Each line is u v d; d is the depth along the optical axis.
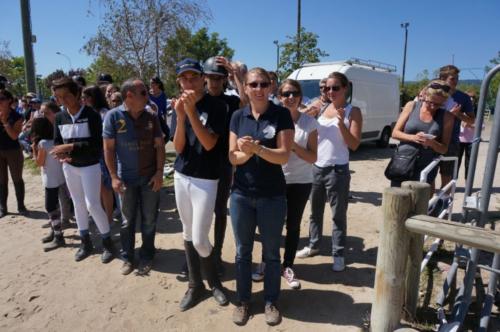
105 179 4.59
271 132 2.53
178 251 4.18
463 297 2.66
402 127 3.65
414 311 2.65
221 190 3.28
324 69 10.21
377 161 9.69
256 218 2.76
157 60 11.09
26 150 9.53
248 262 2.85
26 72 10.19
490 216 5.03
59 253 4.14
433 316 2.82
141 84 3.34
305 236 4.58
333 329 2.79
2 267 3.83
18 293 3.34
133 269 3.75
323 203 3.77
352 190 6.67
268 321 2.84
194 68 2.72
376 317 2.37
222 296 3.13
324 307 3.06
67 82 3.61
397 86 12.22
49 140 4.10
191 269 3.07
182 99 2.54
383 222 2.22
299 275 3.58
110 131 3.41
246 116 2.63
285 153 2.50
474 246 1.87
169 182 6.90
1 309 3.11
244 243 2.79
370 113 10.77
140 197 3.67
